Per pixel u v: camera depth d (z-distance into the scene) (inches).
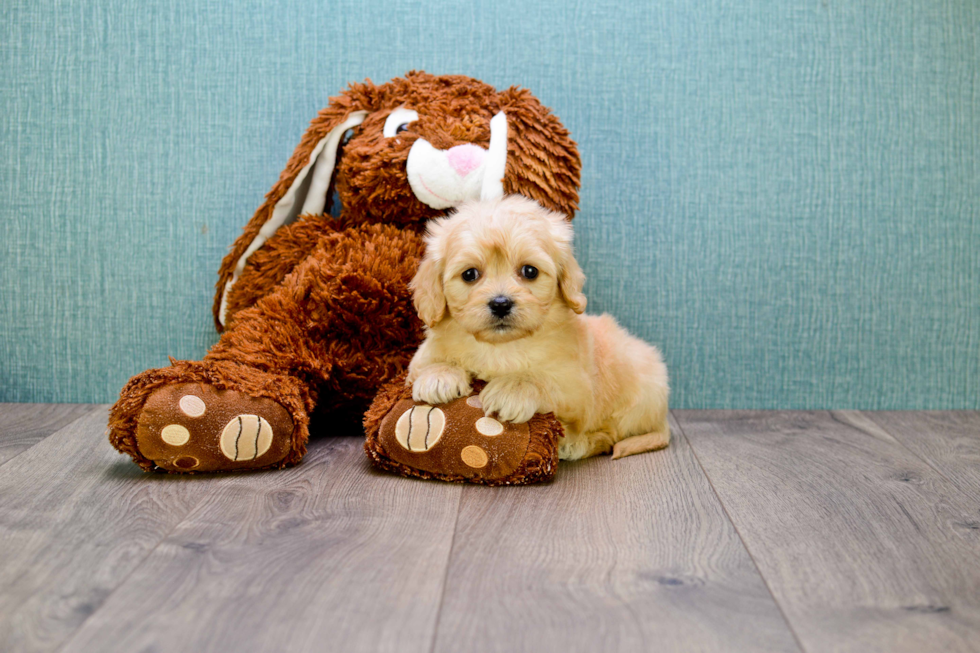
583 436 67.1
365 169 70.8
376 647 36.1
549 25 82.1
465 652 35.9
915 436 75.9
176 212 84.0
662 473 63.7
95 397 86.2
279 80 82.4
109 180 83.5
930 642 37.4
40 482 58.6
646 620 39.1
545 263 58.7
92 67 82.1
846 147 83.9
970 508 56.0
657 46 82.5
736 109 83.3
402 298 69.9
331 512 53.2
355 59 82.3
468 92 74.3
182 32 81.7
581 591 42.1
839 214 84.6
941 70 83.2
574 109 83.0
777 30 82.6
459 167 68.8
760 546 48.7
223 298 79.7
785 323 85.9
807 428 78.8
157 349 85.7
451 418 59.4
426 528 50.6
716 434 76.4
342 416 73.6
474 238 58.2
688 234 84.6
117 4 81.4
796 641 37.4
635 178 83.8
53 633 36.8
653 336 85.9
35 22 81.7
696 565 45.7
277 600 40.3
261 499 55.6
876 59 83.0
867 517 54.0
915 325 86.1
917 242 85.1
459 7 81.9
